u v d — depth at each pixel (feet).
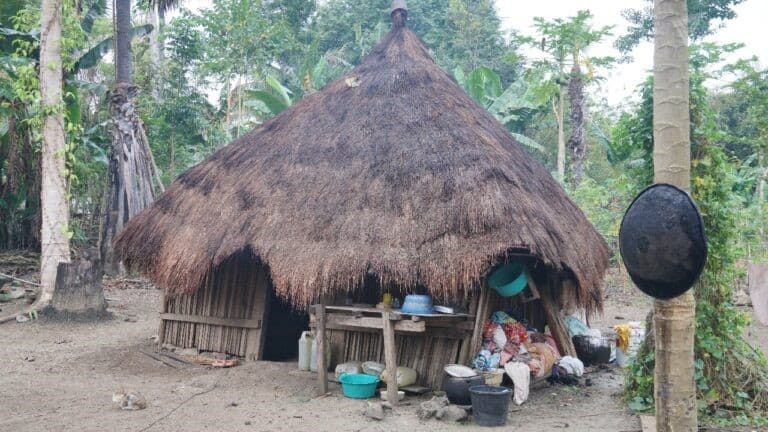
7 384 21.88
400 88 26.08
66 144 37.11
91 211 65.51
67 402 19.80
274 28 62.23
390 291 23.00
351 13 95.40
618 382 23.68
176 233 25.09
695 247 11.16
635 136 21.31
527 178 23.62
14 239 57.16
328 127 25.85
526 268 22.53
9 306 37.93
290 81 79.25
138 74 66.13
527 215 20.20
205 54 65.16
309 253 21.06
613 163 52.75
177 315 27.58
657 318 12.02
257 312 25.98
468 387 18.97
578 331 27.02
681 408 11.73
